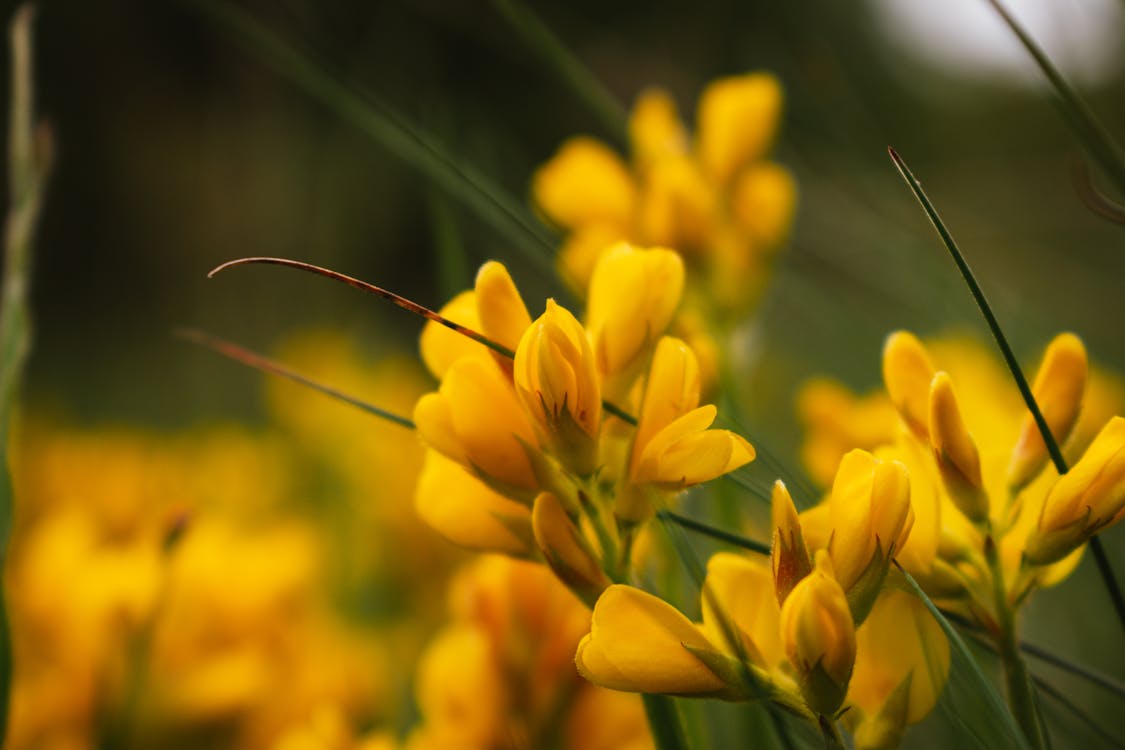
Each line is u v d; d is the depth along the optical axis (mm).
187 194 1646
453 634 353
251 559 477
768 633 300
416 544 840
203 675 424
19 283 375
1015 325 662
